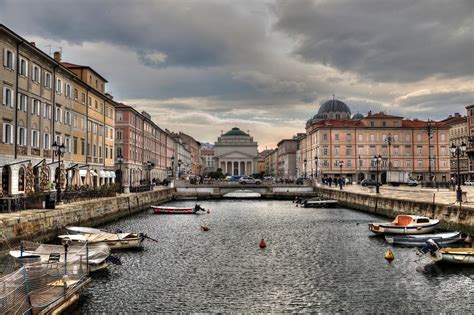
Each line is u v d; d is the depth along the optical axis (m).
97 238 31.72
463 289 21.78
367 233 41.06
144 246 33.91
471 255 25.52
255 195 121.75
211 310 18.84
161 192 83.19
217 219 55.16
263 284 22.83
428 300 20.17
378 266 26.72
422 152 124.56
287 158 186.25
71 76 57.41
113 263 26.06
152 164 91.81
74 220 38.84
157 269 25.98
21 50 43.88
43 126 48.97
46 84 50.09
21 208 35.75
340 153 123.69
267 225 48.28
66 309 18.67
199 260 28.67
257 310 18.86
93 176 67.62
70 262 20.73
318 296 20.78
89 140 65.69
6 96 41.06
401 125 125.50
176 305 19.44
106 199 49.69
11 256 22.50
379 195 59.94
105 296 20.59
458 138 139.62
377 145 124.19
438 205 40.66
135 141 95.06
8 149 41.12
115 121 87.88
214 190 101.75
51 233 33.72
